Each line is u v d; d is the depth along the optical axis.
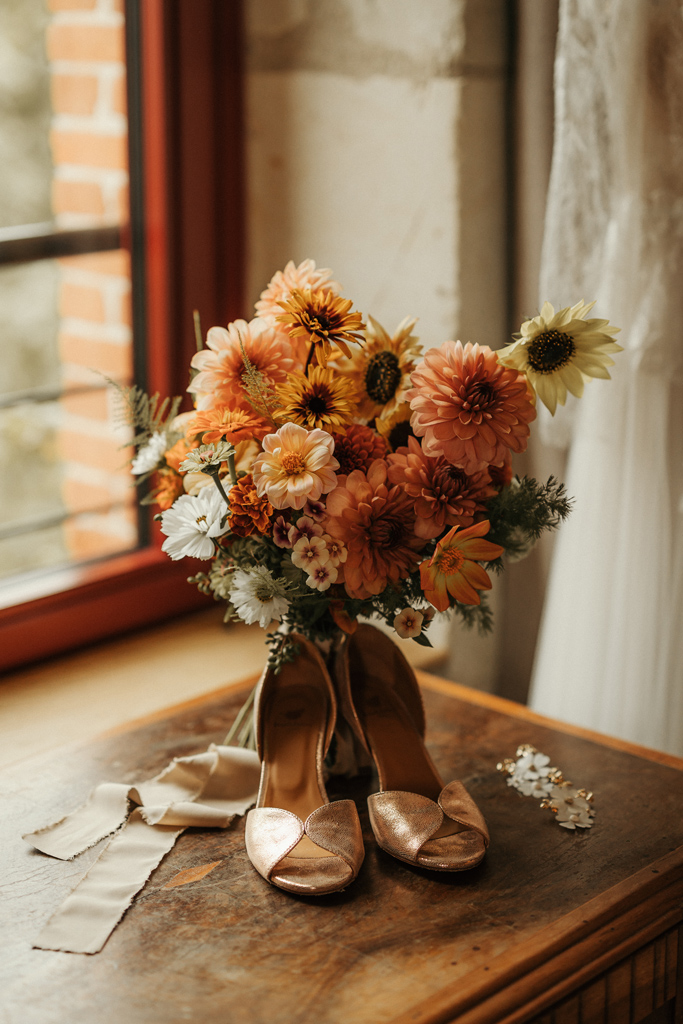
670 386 1.44
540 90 1.51
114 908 1.13
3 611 1.56
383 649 1.31
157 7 1.59
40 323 1.68
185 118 1.64
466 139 1.52
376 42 1.56
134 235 1.68
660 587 1.47
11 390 1.68
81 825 1.22
